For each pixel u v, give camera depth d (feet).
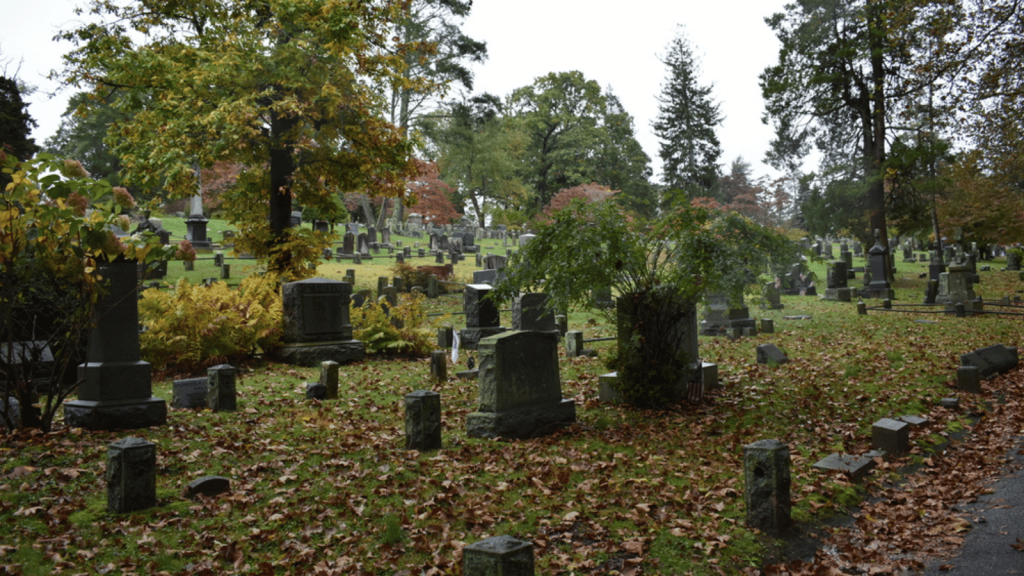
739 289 34.55
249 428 30.58
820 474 25.39
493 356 30.50
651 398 36.81
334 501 21.35
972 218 123.13
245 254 114.11
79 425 29.45
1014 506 22.07
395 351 57.98
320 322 53.36
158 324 45.01
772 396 39.55
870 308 89.35
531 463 26.18
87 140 195.72
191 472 24.04
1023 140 77.87
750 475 20.35
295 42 62.13
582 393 41.52
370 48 70.74
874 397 38.86
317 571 16.79
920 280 125.08
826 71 128.67
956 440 30.99
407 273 99.25
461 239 166.09
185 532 18.99
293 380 44.16
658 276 37.29
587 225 36.55
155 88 67.56
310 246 70.49
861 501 23.26
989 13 65.62
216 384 34.17
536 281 38.27
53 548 17.43
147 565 16.79
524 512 20.99
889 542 19.74
